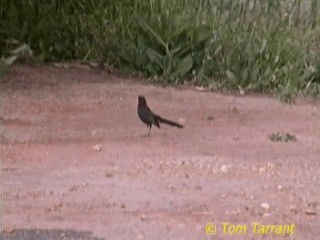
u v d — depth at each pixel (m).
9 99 24.00
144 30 28.67
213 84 26.98
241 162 18.09
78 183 16.09
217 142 20.00
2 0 29.83
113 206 14.71
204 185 16.14
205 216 14.27
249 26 29.41
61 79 26.94
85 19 30.06
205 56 27.98
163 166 17.45
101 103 24.03
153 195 15.38
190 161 17.97
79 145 19.31
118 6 29.97
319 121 23.06
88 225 13.71
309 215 14.52
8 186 15.87
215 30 28.53
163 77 27.52
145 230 13.48
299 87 27.05
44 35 29.69
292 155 18.95
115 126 21.47
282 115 23.73
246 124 22.34
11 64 28.12
